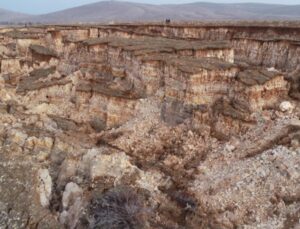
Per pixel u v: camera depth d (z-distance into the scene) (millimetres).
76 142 34438
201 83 35719
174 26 71812
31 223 27234
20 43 64688
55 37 64938
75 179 30188
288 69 50188
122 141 36094
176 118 36500
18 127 37438
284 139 30062
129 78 44156
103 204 25984
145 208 26125
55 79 51250
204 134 33938
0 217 28188
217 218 25750
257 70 37844
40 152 34000
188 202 27484
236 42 59625
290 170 27172
